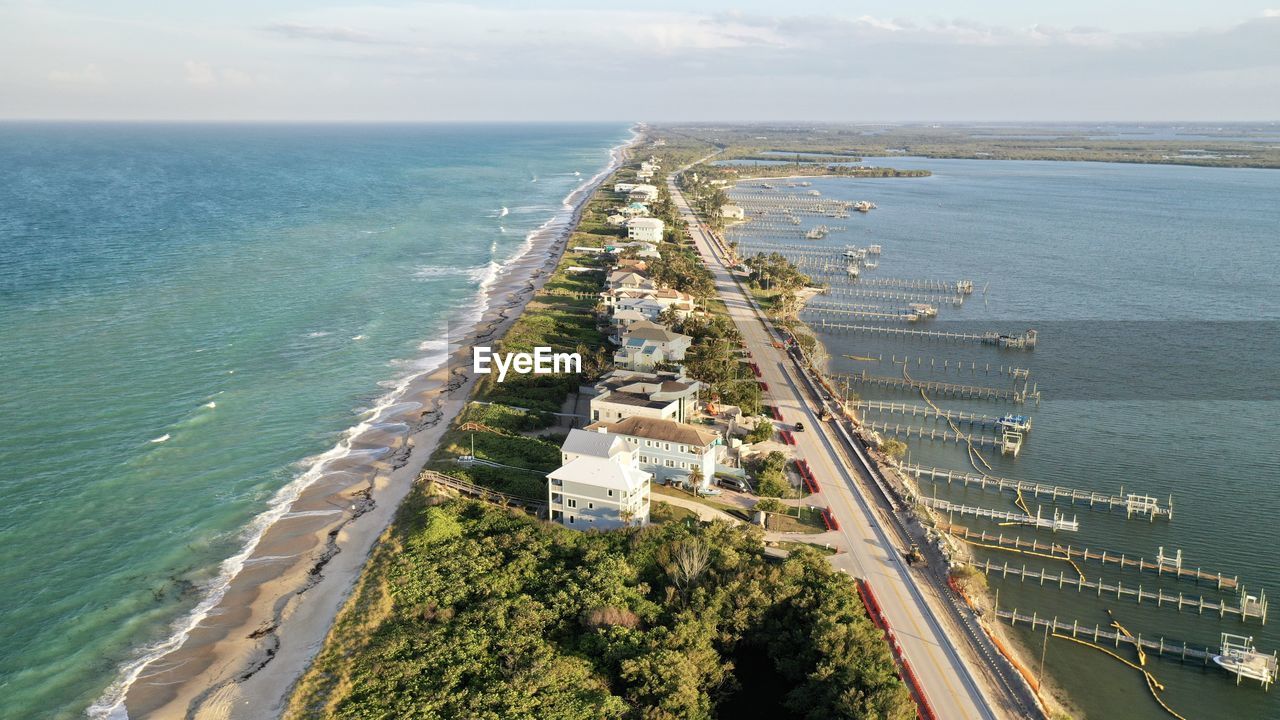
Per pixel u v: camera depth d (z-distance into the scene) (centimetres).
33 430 15688
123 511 13188
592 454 12538
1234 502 14562
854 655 9375
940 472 15425
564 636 10162
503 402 17400
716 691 9538
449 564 11431
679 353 19475
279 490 14050
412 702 8881
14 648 10181
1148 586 12088
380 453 15512
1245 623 11281
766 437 16050
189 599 11194
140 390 17862
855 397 18762
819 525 13050
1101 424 18062
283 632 10475
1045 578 12188
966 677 9762
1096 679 10188
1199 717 9644
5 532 12431
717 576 10956
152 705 9288
